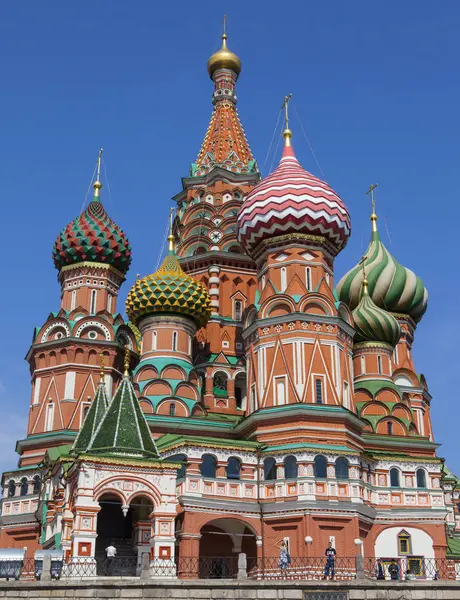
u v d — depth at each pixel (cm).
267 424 4925
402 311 6638
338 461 4766
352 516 4612
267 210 5394
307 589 2983
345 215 5525
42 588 2823
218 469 4669
